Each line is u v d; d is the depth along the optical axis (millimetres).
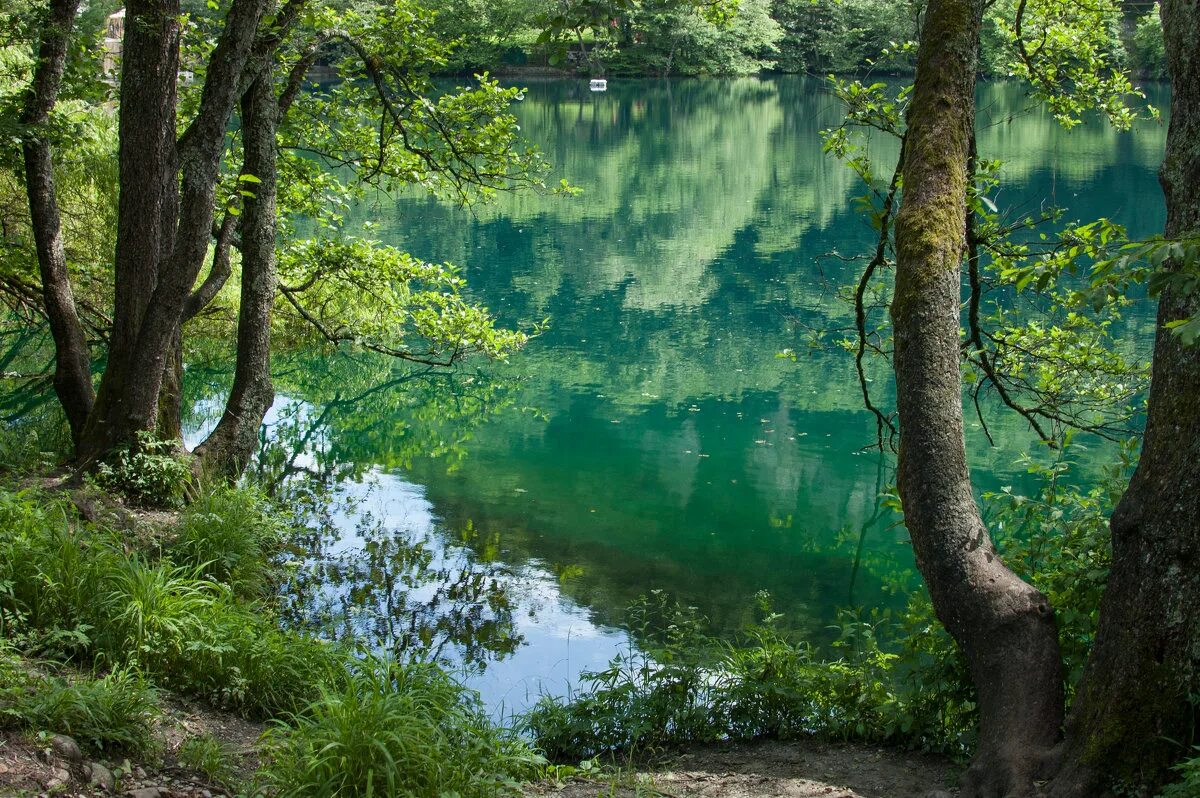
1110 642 4285
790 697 5961
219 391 15328
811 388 16688
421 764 4352
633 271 24297
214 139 9281
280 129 13969
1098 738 4227
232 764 4648
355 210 31031
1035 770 4441
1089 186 28797
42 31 9938
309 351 18234
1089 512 5648
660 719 6027
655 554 10086
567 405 15852
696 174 37062
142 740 4488
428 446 13758
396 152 14469
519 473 12727
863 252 25219
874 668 6344
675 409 15609
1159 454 4211
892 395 16328
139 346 9359
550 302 21766
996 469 12688
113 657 5523
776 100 60250
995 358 8773
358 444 13812
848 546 10477
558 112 54250
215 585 6652
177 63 9570
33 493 7668
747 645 8047
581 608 8695
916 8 7574
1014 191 27828
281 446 13594
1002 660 4848
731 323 20359
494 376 17453
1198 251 3521
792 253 25734
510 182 33969
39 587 5797
